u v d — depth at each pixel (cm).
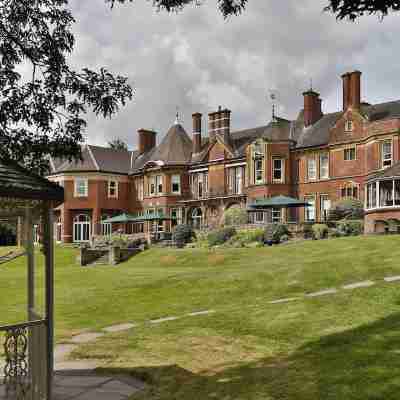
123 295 1802
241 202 4475
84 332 1244
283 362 836
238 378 784
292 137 4491
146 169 5306
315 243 2672
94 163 5431
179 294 1723
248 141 4803
